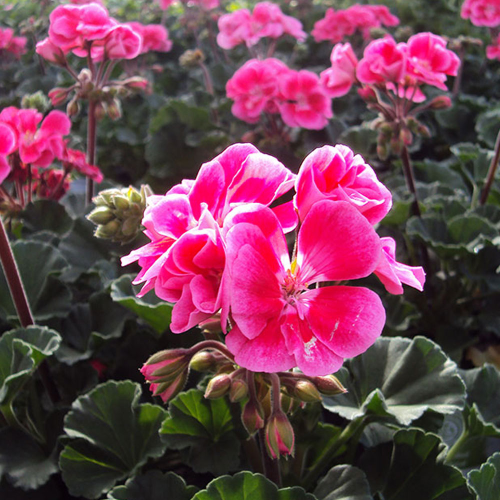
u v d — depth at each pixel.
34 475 0.30
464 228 0.43
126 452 0.30
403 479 0.27
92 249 0.44
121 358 0.35
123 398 0.30
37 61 0.96
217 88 0.87
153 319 0.34
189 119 0.65
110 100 0.44
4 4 1.53
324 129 0.64
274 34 0.62
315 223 0.17
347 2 1.16
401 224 0.46
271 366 0.16
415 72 0.38
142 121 0.76
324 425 0.29
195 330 0.35
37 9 1.23
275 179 0.18
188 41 1.10
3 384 0.30
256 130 0.59
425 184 0.54
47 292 0.38
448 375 0.28
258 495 0.22
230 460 0.28
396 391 0.28
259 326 0.16
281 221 0.19
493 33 0.74
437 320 0.45
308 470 0.30
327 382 0.19
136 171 0.76
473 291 0.45
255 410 0.19
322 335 0.17
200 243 0.16
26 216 0.45
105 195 0.27
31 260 0.39
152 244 0.18
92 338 0.36
